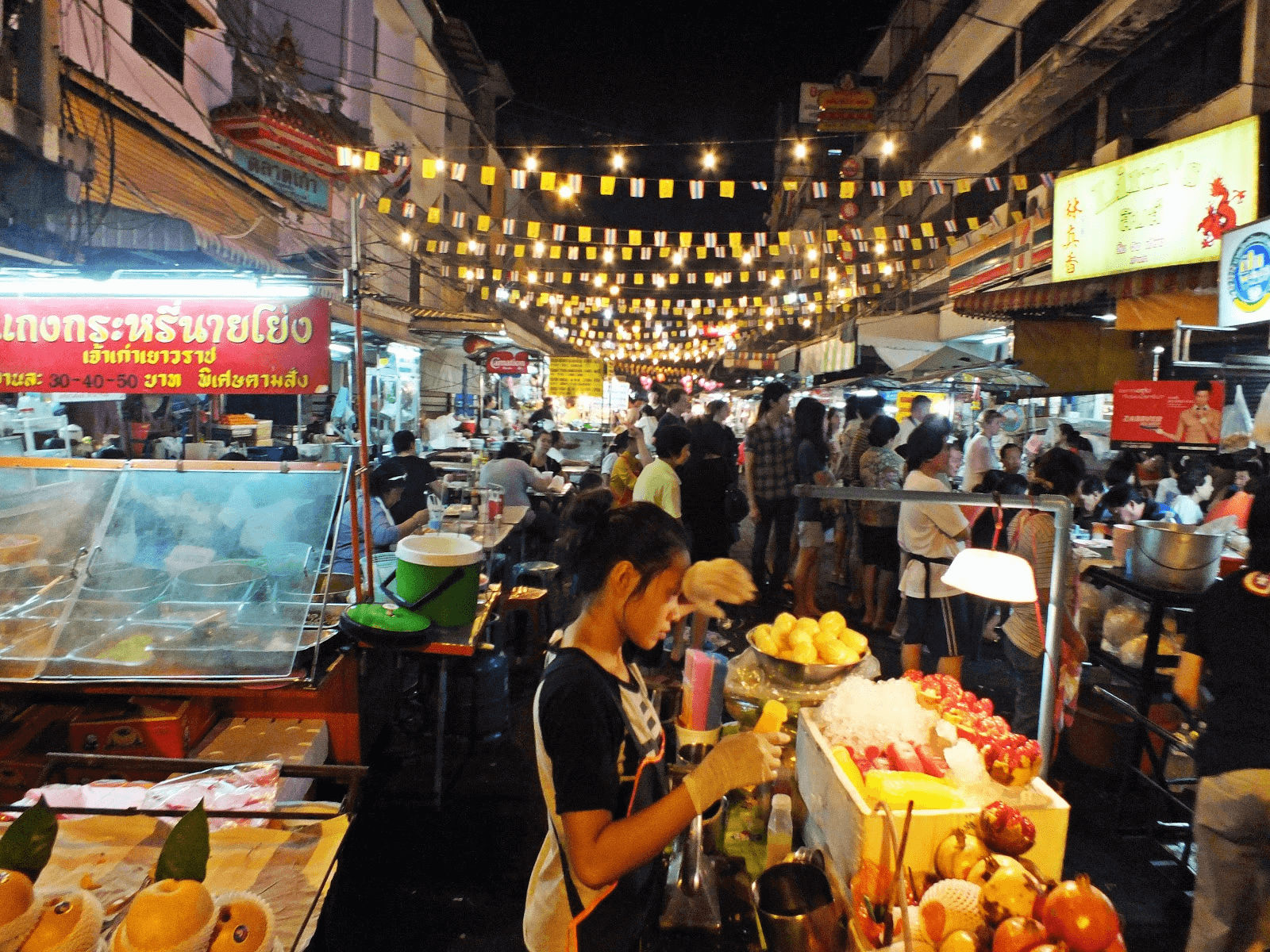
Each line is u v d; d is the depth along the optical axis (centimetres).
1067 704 364
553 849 171
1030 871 207
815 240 1905
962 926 194
